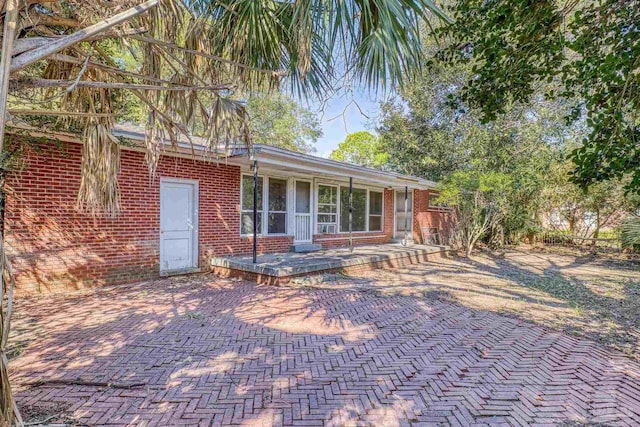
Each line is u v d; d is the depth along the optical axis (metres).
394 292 6.94
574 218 16.03
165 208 7.93
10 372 3.33
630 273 9.91
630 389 3.23
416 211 14.76
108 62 3.07
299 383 3.21
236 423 2.61
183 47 3.21
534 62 4.34
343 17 2.54
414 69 2.73
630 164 3.20
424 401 2.96
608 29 3.39
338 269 8.56
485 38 4.21
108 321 4.86
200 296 6.31
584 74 3.64
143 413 2.70
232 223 9.18
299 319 5.10
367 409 2.82
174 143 3.73
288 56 3.51
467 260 12.10
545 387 3.23
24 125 5.13
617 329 5.03
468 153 15.11
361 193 13.80
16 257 5.94
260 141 19.77
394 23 2.47
